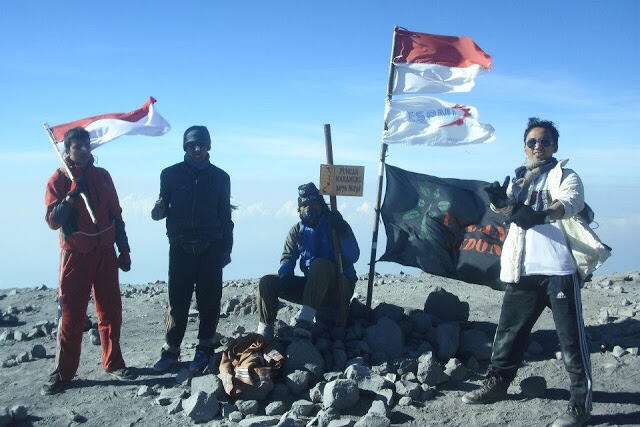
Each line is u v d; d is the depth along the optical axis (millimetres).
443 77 4758
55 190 3871
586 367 3066
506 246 3320
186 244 4047
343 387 3449
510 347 3373
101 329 4109
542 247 3168
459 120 4629
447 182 4633
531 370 3871
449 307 4637
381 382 3627
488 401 3469
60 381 3938
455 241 4512
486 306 5531
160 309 6438
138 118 4594
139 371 4234
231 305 6031
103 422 3459
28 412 3625
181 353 4574
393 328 4195
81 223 3893
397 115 4691
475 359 4035
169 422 3438
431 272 4539
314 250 4430
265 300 4258
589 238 3137
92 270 3955
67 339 3926
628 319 4617
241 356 3846
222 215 4180
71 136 3840
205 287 4129
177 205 4059
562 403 3396
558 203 3021
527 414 3289
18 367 4496
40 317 6289
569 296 3113
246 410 3504
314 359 3885
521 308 3303
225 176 4195
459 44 4707
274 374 3824
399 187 4723
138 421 3461
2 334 5547
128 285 8398
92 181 3926
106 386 3994
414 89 4773
